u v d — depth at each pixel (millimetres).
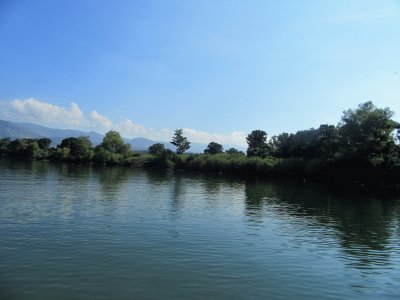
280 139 185875
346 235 42250
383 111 111250
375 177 106750
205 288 23672
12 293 21672
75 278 24438
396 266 30562
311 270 28438
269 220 49594
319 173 125688
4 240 32938
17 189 70500
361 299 23172
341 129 118750
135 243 33906
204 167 172250
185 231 39938
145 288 23266
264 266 28844
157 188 87500
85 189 76562
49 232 36562
